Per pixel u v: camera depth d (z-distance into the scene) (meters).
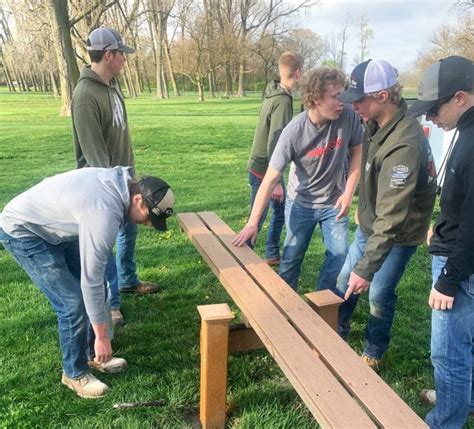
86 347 2.85
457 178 2.03
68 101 21.45
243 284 2.67
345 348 2.10
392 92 2.40
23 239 2.59
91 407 2.74
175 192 7.89
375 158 2.55
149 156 11.99
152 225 2.42
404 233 2.69
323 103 3.03
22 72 58.56
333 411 1.70
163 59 47.66
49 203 2.46
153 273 4.52
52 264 2.64
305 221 3.46
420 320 3.77
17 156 11.62
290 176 3.52
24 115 22.69
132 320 3.70
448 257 2.08
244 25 46.06
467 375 2.26
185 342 3.40
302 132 3.20
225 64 46.38
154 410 2.73
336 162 3.29
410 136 2.42
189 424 2.66
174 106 31.58
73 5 21.34
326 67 3.12
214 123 19.17
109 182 2.39
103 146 3.42
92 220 2.31
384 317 2.97
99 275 2.39
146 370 3.09
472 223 1.94
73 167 10.29
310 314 2.38
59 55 19.33
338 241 3.39
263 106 4.40
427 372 3.11
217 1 45.06
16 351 3.26
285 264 3.59
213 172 9.85
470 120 1.99
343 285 3.10
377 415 1.70
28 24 28.41
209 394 2.46
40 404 2.76
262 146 4.48
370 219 2.80
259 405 2.74
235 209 6.82
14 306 3.87
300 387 1.85
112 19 35.88
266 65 47.06
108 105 3.44
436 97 2.02
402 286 4.31
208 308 2.42
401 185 2.40
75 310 2.70
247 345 2.85
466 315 2.15
